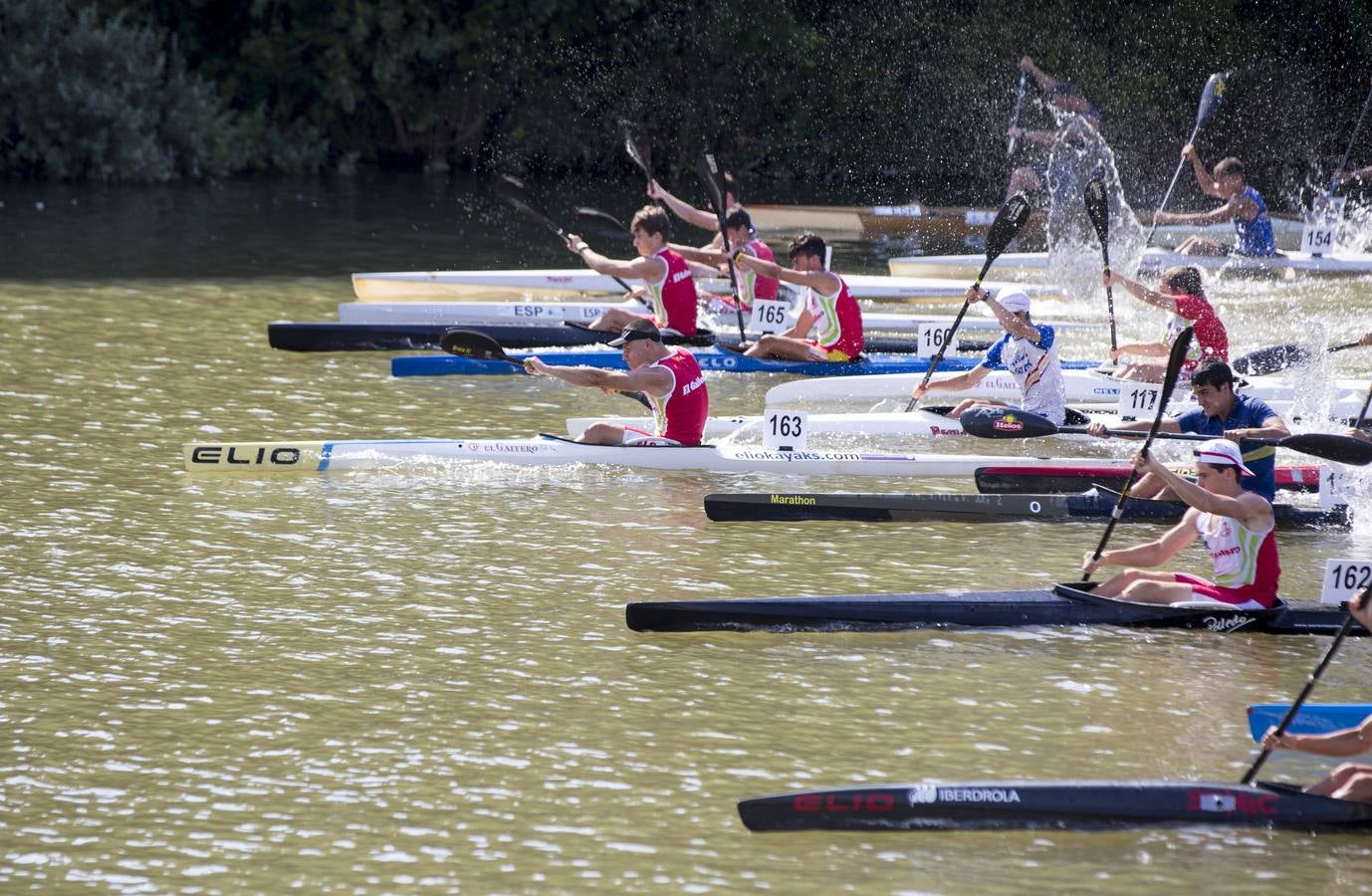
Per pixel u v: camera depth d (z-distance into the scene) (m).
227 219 84.44
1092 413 46.62
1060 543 35.25
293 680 26.38
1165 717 25.84
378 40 107.81
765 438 40.22
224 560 32.16
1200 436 35.00
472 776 23.17
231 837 21.22
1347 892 20.59
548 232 85.00
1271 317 61.69
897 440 44.03
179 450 40.22
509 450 39.75
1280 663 28.20
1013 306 42.31
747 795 22.75
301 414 44.41
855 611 29.31
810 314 52.16
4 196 89.19
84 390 46.03
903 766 23.83
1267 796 22.27
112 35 97.38
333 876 20.30
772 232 86.00
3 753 23.50
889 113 113.94
